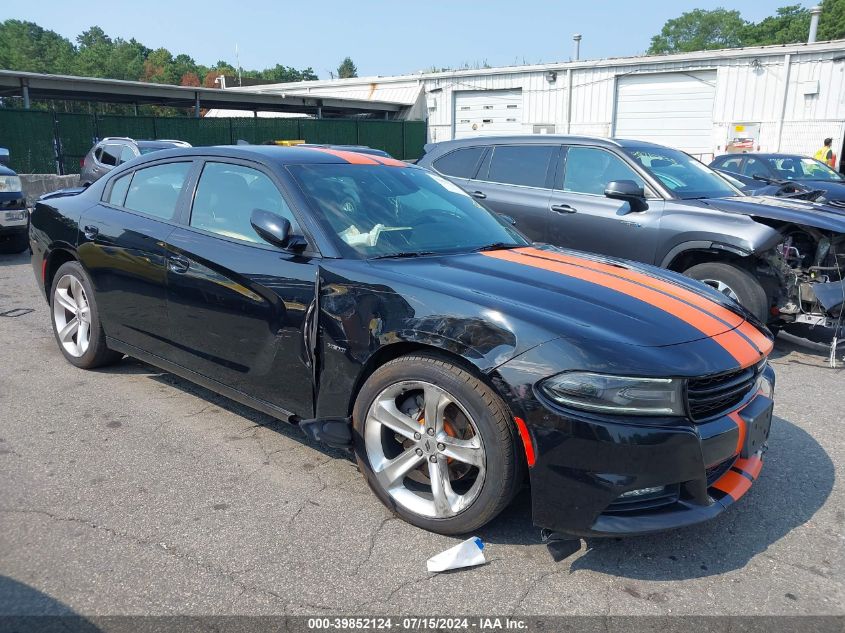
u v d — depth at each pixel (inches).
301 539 111.3
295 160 145.2
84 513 116.9
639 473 96.3
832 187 390.3
